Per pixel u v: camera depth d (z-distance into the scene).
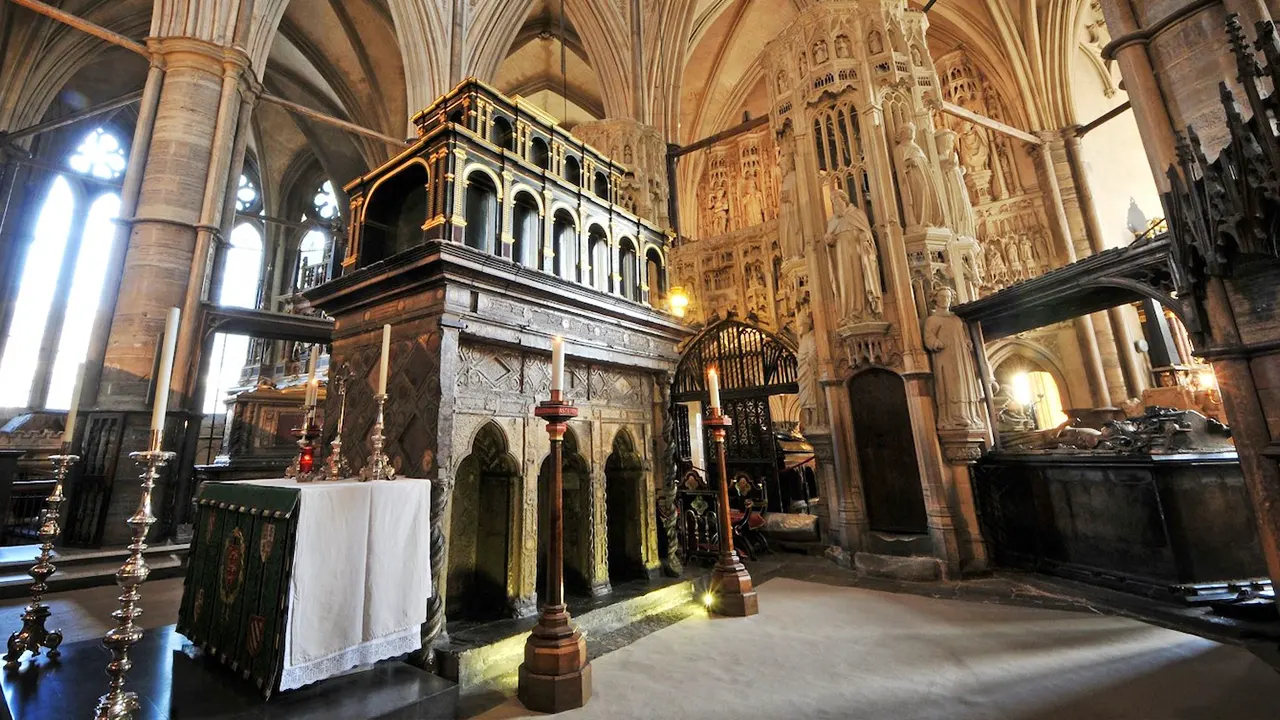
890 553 7.27
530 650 3.29
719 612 5.07
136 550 2.53
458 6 12.83
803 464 10.98
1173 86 4.58
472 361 4.20
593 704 3.18
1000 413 12.72
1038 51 14.23
